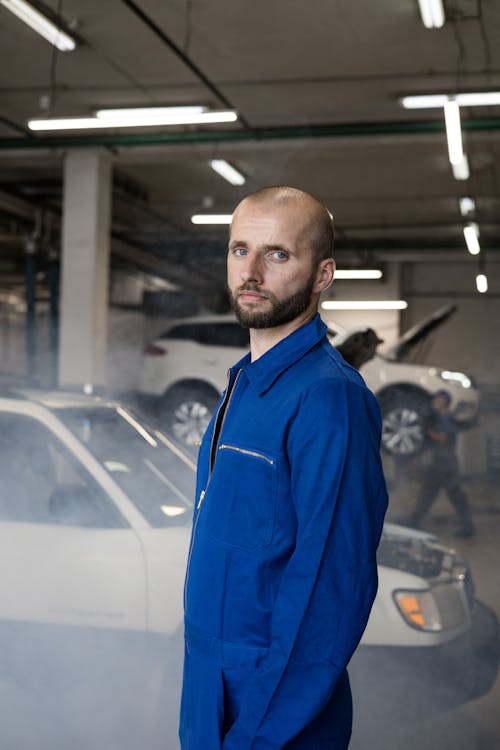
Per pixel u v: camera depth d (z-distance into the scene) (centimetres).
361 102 1102
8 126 1212
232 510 155
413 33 884
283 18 848
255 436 155
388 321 2342
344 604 146
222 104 1122
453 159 959
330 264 167
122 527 310
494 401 1316
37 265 1956
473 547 686
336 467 146
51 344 1750
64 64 989
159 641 295
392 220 1914
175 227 1928
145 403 1220
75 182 1264
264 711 144
